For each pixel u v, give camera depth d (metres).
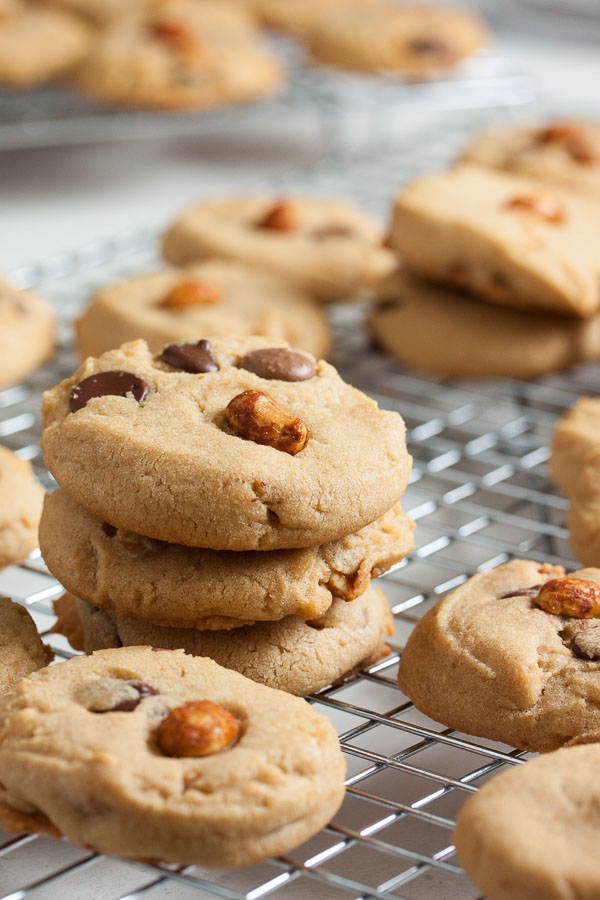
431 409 0.65
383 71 0.90
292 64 1.01
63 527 0.50
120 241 0.75
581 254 0.63
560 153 0.72
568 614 0.50
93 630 0.51
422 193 0.65
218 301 0.64
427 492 0.60
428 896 0.48
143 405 0.50
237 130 1.00
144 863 0.46
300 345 0.64
